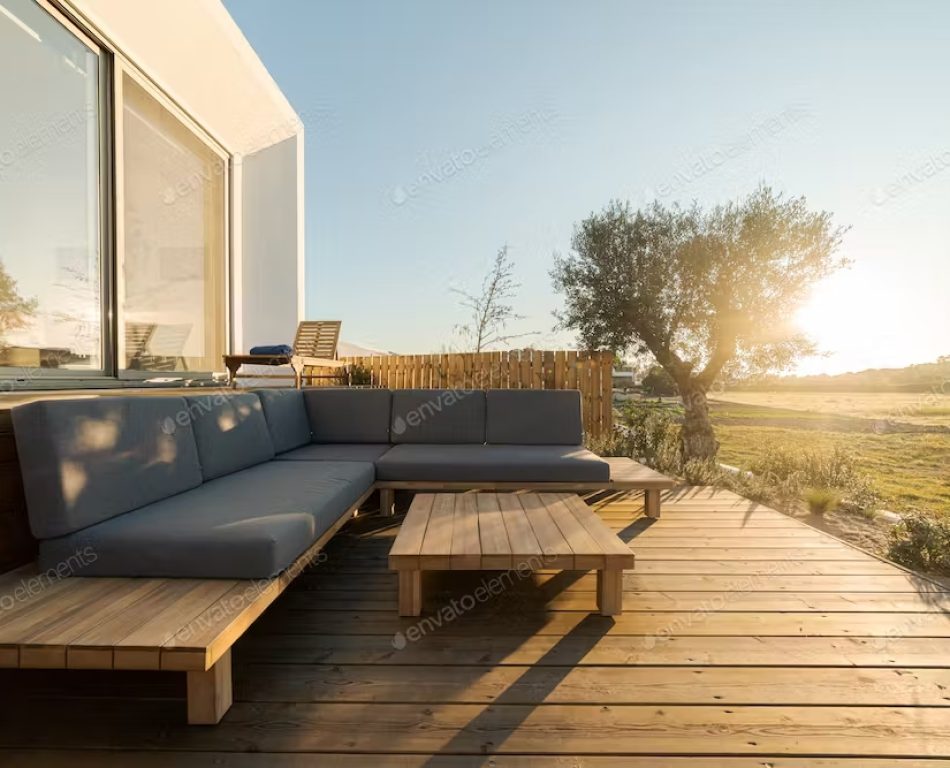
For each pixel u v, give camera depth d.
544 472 2.98
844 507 3.72
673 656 1.57
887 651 1.61
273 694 1.36
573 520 2.13
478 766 1.12
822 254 5.26
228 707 1.30
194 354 4.88
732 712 1.31
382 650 1.60
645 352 6.22
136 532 1.51
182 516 1.69
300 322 6.45
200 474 2.25
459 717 1.28
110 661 1.09
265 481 2.33
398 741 1.19
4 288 2.76
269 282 6.20
